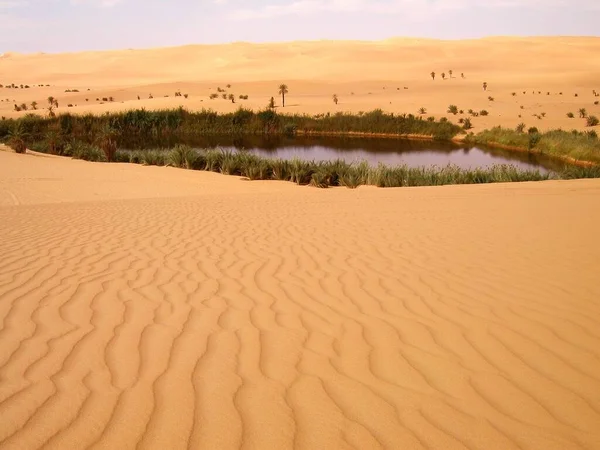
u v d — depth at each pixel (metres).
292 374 3.17
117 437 2.51
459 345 3.60
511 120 51.06
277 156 34.66
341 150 38.38
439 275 5.36
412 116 51.62
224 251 6.64
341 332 3.85
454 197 12.04
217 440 2.49
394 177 20.38
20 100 82.25
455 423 2.64
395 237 7.41
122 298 4.65
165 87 95.69
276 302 4.55
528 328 3.87
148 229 8.38
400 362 3.34
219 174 23.61
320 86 94.19
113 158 28.77
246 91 89.88
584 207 9.67
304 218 9.38
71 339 3.70
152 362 3.33
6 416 2.69
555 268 5.49
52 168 23.27
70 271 5.60
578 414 2.72
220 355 3.44
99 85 117.75
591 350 3.48
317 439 2.50
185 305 4.46
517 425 2.62
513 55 130.25
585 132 38.34
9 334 3.79
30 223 9.15
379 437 2.52
